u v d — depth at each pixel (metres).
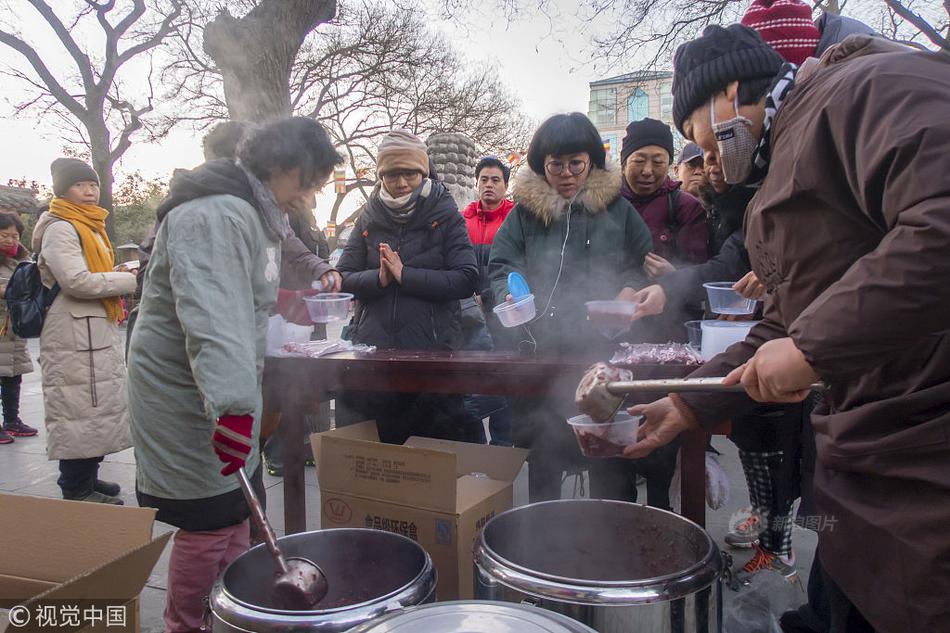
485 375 1.96
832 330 0.95
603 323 1.94
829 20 1.92
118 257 14.25
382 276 2.75
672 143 2.88
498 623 1.14
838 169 1.05
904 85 0.93
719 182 2.30
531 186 2.45
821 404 1.27
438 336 2.81
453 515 1.80
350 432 2.26
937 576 1.02
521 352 2.21
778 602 2.05
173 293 1.61
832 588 1.32
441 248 2.87
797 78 1.20
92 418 3.21
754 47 1.26
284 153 1.69
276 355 2.21
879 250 0.92
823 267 1.12
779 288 1.25
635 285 2.47
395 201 2.81
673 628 1.31
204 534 1.76
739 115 1.27
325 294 2.45
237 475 1.56
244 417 1.55
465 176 7.04
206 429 1.70
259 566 1.67
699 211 2.86
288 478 2.22
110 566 1.21
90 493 3.36
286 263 2.95
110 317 3.31
